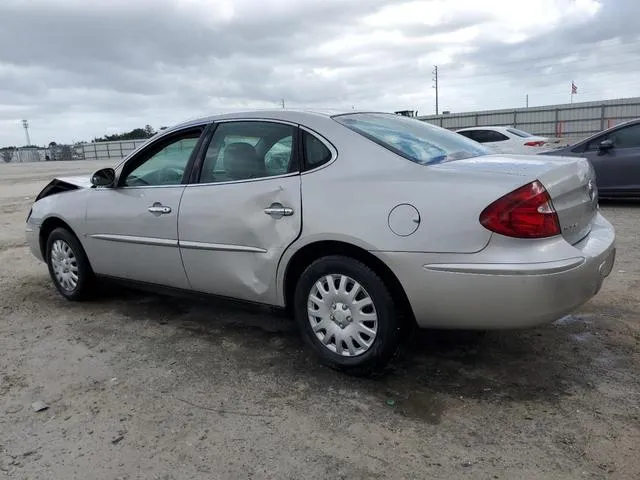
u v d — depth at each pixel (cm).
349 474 253
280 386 339
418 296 305
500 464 255
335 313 339
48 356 397
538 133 3741
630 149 897
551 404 305
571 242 315
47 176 2670
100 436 292
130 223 436
